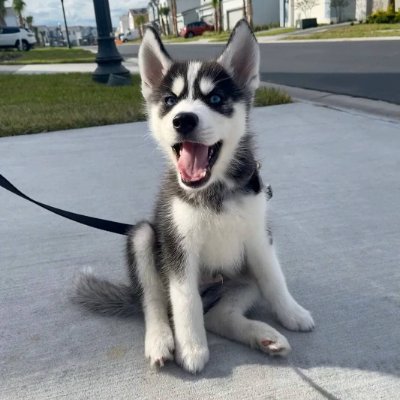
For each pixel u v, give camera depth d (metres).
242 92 0.46
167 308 0.44
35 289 0.52
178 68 0.46
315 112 1.34
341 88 1.70
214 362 0.39
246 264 0.46
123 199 0.78
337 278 0.51
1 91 2.02
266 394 0.36
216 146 0.42
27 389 0.37
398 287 0.49
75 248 0.62
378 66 2.22
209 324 0.43
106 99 1.65
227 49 0.47
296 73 2.24
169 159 0.46
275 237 0.61
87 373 0.39
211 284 0.47
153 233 0.46
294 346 0.41
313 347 0.40
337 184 0.79
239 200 0.41
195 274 0.42
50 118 1.36
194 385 0.37
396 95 1.47
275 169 0.88
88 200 0.78
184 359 0.38
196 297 0.41
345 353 0.40
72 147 1.12
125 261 0.53
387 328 0.42
